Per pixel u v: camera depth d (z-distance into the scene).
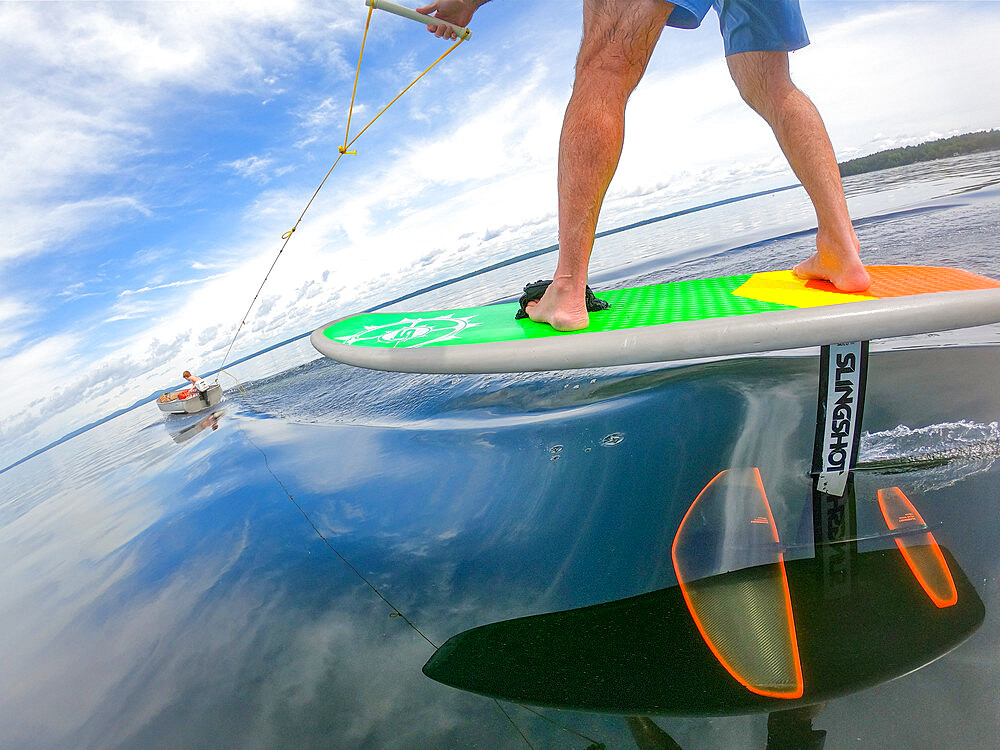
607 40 1.22
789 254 6.04
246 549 2.25
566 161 1.29
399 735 1.08
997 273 3.47
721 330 1.18
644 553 1.53
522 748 0.98
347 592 1.70
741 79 1.51
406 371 1.48
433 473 2.54
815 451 1.62
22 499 6.00
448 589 1.58
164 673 1.57
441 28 1.71
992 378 2.20
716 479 1.87
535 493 2.09
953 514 1.39
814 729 0.89
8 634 2.26
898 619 1.09
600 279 7.36
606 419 2.72
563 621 1.32
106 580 2.48
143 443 6.71
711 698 1.00
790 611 1.18
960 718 0.85
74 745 1.38
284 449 3.83
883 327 1.16
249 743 1.18
